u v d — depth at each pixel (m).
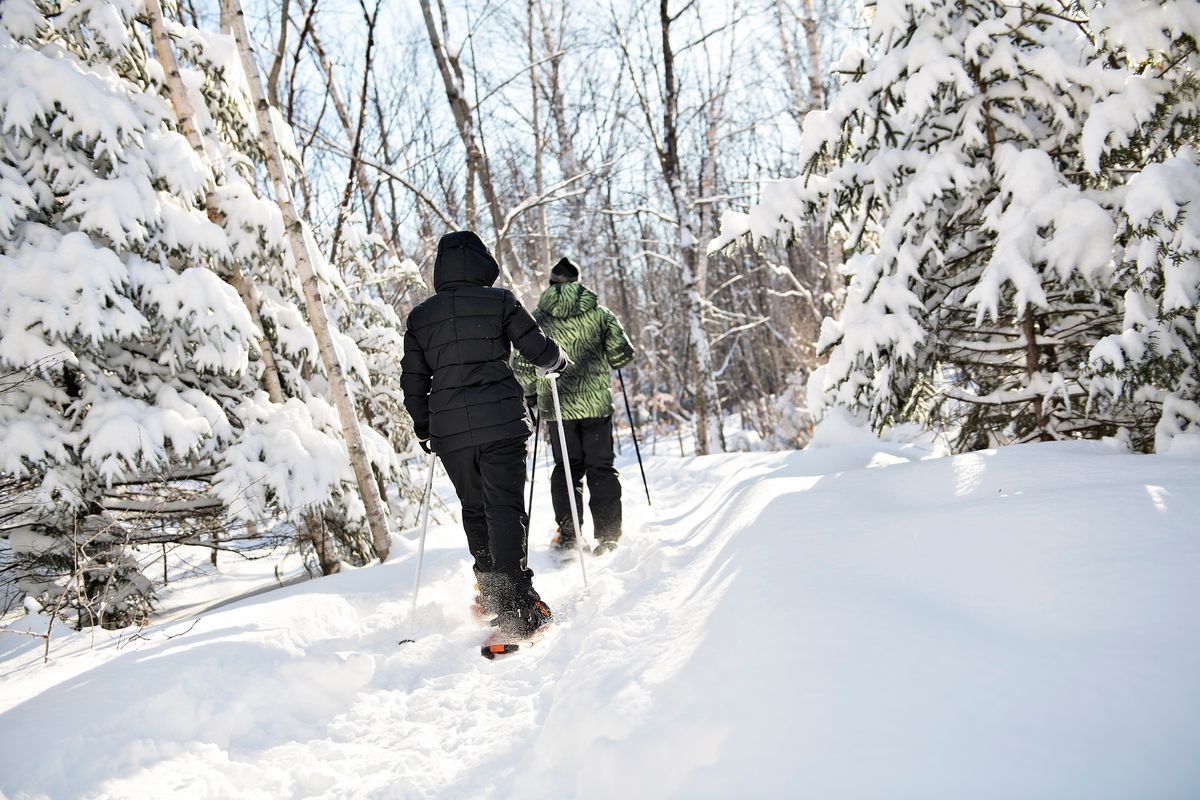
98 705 2.22
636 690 1.85
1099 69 3.54
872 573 2.02
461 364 3.15
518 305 3.27
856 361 4.07
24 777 1.87
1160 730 1.21
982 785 1.15
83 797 1.88
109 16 4.52
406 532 5.96
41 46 4.59
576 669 2.20
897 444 4.86
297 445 4.72
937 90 3.71
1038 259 3.47
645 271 23.53
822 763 1.27
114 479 4.17
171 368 4.62
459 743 2.20
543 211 13.84
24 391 4.27
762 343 19.95
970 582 1.88
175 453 4.46
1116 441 3.02
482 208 13.32
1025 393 3.91
